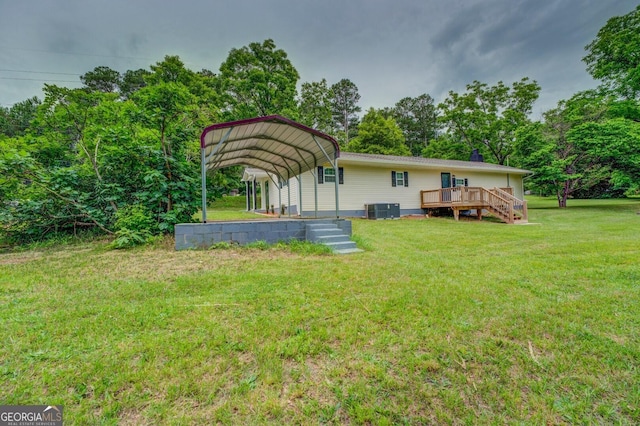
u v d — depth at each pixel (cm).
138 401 163
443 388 176
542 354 211
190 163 771
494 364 199
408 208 1495
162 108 660
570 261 486
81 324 249
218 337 229
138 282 368
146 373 185
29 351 208
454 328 248
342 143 3130
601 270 422
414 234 852
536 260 502
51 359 199
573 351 213
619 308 286
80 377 180
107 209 721
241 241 616
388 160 1351
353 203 1348
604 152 1525
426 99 3984
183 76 1914
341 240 671
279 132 669
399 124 3909
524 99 2277
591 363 200
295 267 450
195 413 156
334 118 3794
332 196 1296
